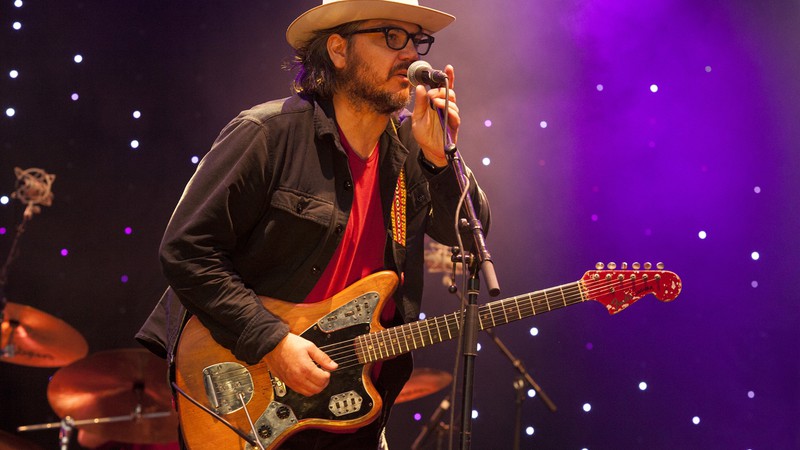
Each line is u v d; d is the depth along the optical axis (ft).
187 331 8.81
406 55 8.82
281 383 8.68
